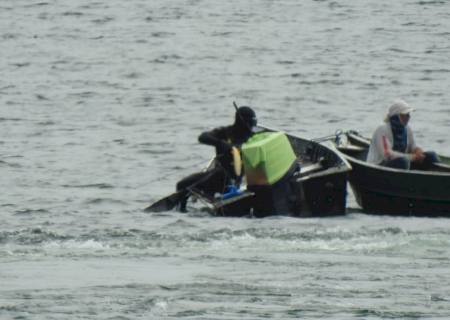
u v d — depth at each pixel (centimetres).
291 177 5900
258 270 4481
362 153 6656
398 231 5434
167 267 4534
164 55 12312
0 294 4034
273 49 12625
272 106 9788
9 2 15975
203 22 14488
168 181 7031
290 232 5372
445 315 3800
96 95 10256
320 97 10138
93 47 12862
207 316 3744
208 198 5938
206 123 9081
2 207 6166
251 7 15638
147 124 9000
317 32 13712
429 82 10781
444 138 8431
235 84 10750
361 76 11056
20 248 4981
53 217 5878
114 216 5903
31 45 13000
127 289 4125
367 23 14325
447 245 5072
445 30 13800
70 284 4200
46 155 7800
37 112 9494
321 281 4291
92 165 7481
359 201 6103
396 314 3806
